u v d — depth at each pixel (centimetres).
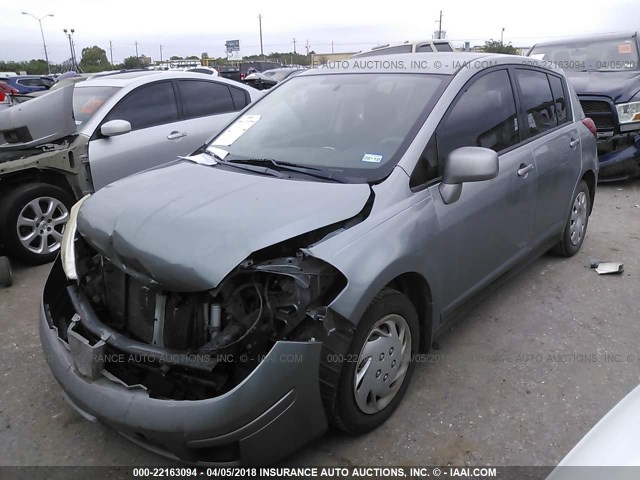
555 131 427
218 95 666
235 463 225
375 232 255
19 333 385
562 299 417
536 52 931
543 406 296
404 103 318
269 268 223
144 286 242
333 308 229
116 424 223
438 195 293
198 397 221
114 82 601
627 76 764
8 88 2064
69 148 521
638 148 716
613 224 593
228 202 255
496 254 353
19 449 273
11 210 491
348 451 265
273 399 218
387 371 271
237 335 222
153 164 582
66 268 281
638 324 380
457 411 292
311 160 305
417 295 292
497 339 362
